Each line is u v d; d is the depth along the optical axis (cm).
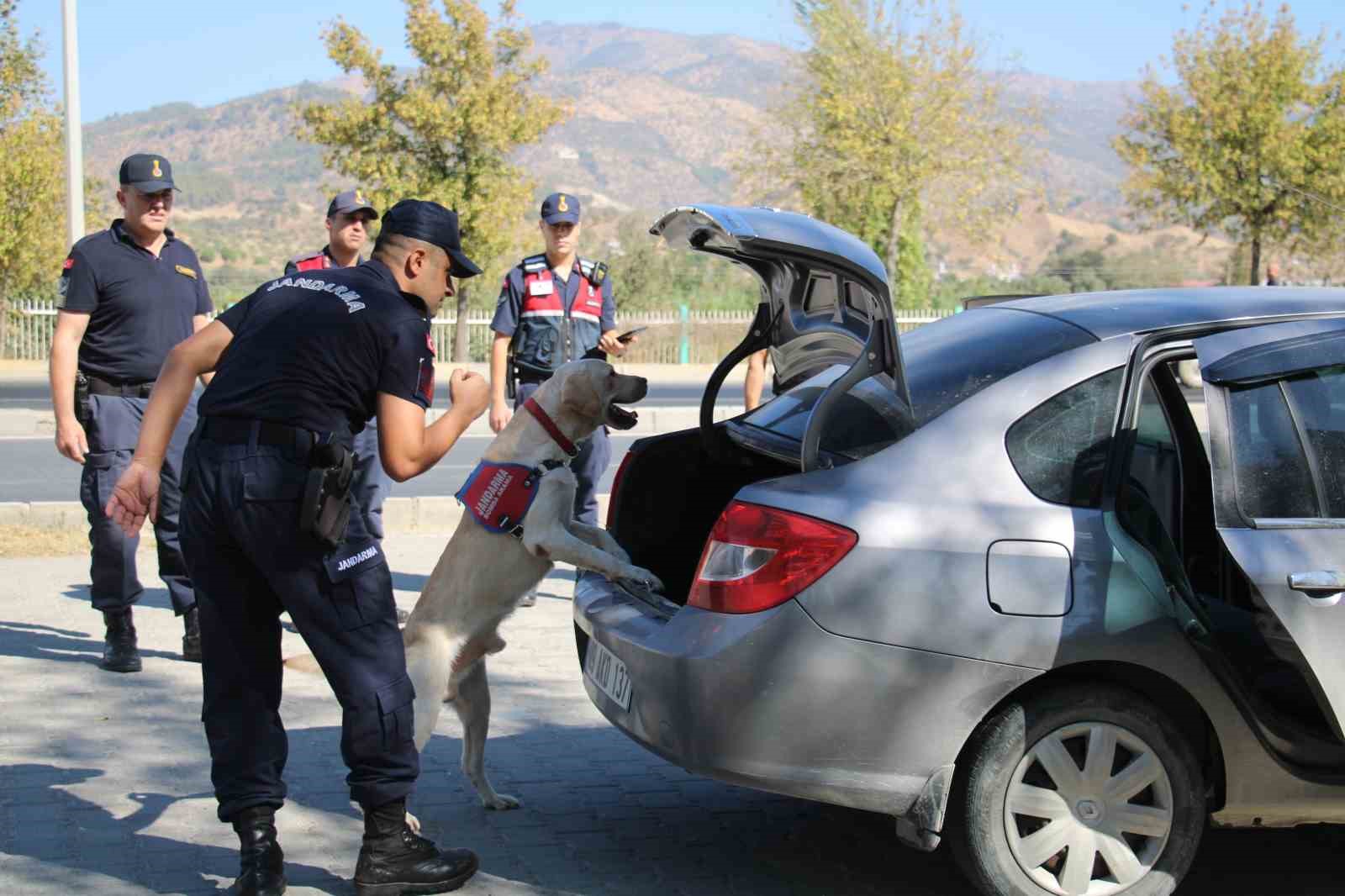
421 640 408
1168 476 406
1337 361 353
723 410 1623
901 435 344
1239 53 3006
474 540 420
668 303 3816
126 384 569
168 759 466
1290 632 328
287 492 338
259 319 351
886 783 326
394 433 351
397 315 352
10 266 2716
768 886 371
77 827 402
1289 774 343
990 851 332
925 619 323
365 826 359
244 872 349
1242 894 371
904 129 3000
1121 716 335
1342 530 339
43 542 869
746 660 326
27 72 2627
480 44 2719
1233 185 3028
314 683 570
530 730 511
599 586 418
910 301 3372
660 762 479
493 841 402
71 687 552
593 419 441
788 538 327
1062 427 344
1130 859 338
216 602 351
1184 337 359
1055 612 326
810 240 351
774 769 327
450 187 2750
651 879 374
